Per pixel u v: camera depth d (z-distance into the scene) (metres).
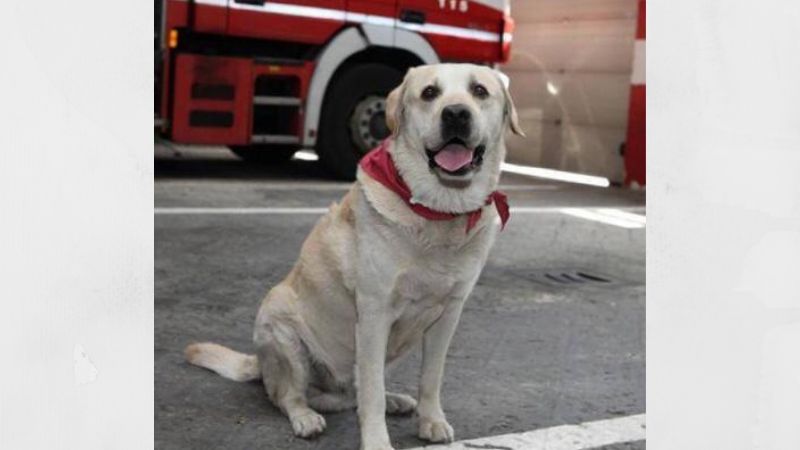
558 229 8.03
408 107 3.09
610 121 11.45
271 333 3.46
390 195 3.02
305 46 9.69
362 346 3.13
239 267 5.91
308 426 3.32
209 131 9.15
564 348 4.65
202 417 3.49
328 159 9.90
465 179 2.96
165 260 5.99
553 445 3.38
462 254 3.09
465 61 10.36
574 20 11.93
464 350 4.54
